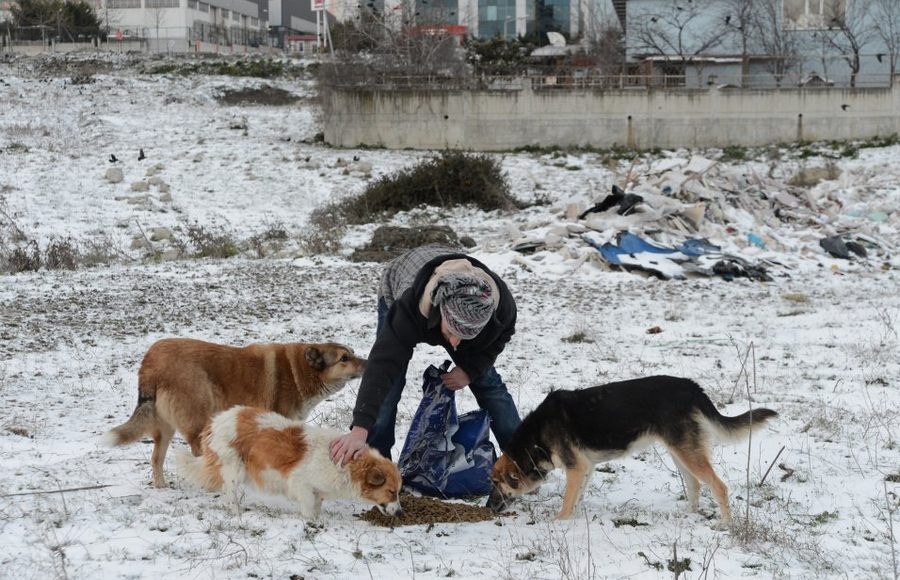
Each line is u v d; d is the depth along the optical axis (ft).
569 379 30.09
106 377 29.76
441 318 15.88
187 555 14.44
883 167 100.63
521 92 117.70
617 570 14.52
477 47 157.07
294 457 16.61
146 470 20.18
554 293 50.98
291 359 19.83
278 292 48.78
